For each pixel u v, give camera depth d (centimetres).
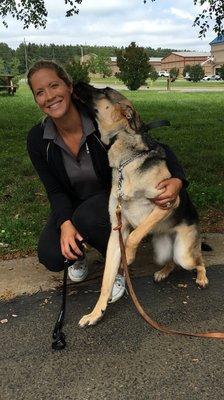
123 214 153
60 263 158
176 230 161
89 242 165
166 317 147
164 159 149
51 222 163
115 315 148
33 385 116
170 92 1370
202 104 880
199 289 165
